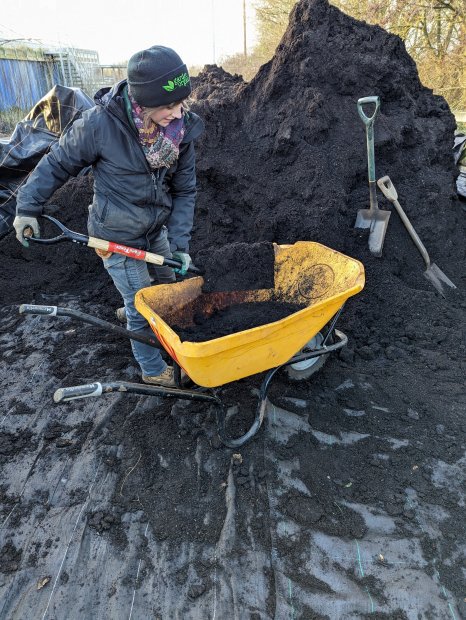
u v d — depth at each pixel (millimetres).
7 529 2330
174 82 2146
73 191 4762
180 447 2729
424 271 4316
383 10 12406
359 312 3859
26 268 4688
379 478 2555
